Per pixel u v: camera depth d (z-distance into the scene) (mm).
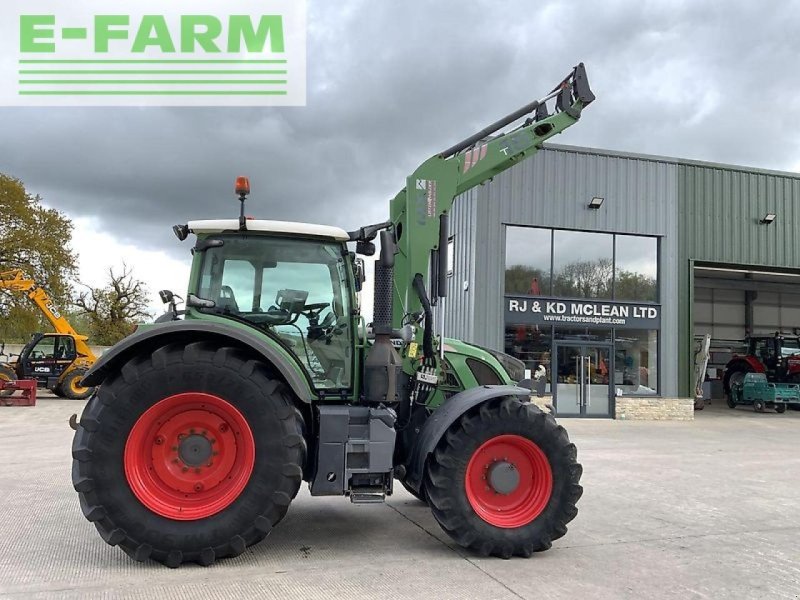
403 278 5426
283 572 4039
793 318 25484
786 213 17781
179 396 4086
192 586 3744
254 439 4117
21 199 26594
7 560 4164
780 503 6516
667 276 16609
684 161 16875
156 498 4066
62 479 6859
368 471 4398
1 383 16016
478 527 4410
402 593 3723
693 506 6293
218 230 4664
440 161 5480
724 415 18406
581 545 4855
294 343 4719
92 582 3775
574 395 15953
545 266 15859
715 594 3865
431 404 5301
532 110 6152
